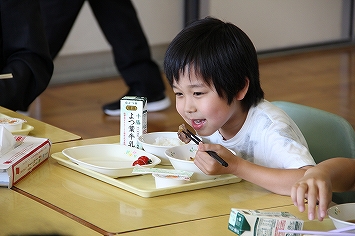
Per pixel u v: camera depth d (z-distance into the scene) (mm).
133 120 1900
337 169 1559
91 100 5355
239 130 1895
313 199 1385
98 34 6105
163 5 6434
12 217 1450
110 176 1700
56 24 4250
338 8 7496
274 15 7031
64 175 1734
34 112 4945
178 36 1774
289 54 7164
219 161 1603
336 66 6688
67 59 5984
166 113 4961
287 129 1795
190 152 1821
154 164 1747
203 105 1742
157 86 5000
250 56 1804
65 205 1525
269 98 5398
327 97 5480
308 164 1676
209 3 6590
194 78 1717
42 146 1817
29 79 2680
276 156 1754
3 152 1727
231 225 1376
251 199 1602
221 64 1715
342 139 2010
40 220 1432
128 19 4836
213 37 1737
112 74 6230
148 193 1571
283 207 1555
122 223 1423
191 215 1480
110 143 2043
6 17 2686
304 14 7246
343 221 1363
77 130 4508
